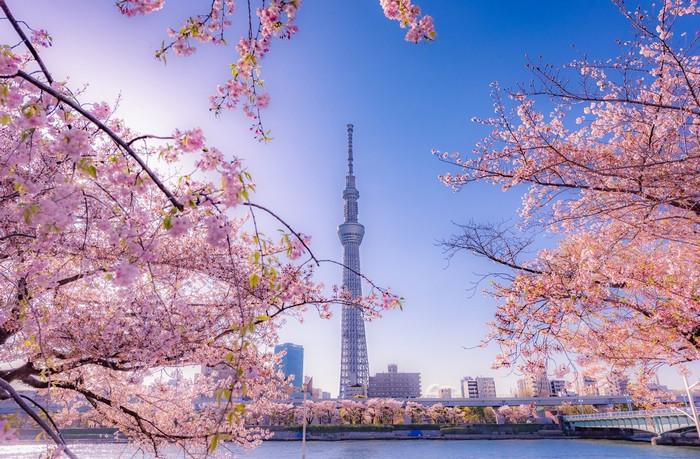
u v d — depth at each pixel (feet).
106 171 13.00
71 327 25.41
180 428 37.86
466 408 411.95
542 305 27.55
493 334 29.71
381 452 251.39
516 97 25.40
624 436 339.77
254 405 36.58
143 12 13.41
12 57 9.84
